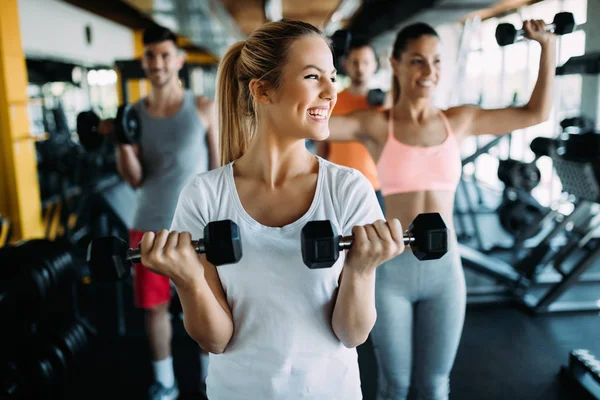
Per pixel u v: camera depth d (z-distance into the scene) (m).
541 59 1.58
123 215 3.87
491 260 3.59
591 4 3.96
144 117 2.10
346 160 2.40
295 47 0.89
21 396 1.89
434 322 1.55
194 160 2.12
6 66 3.90
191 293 0.86
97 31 7.53
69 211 4.25
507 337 2.88
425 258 0.88
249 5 9.28
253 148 0.97
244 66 0.97
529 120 1.62
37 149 4.46
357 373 1.01
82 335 2.22
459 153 1.62
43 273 1.92
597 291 3.55
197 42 9.79
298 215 0.95
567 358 2.62
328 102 0.92
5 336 1.85
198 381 2.41
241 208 0.94
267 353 0.93
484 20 6.86
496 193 6.34
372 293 0.91
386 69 9.91
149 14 5.48
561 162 3.14
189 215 0.95
